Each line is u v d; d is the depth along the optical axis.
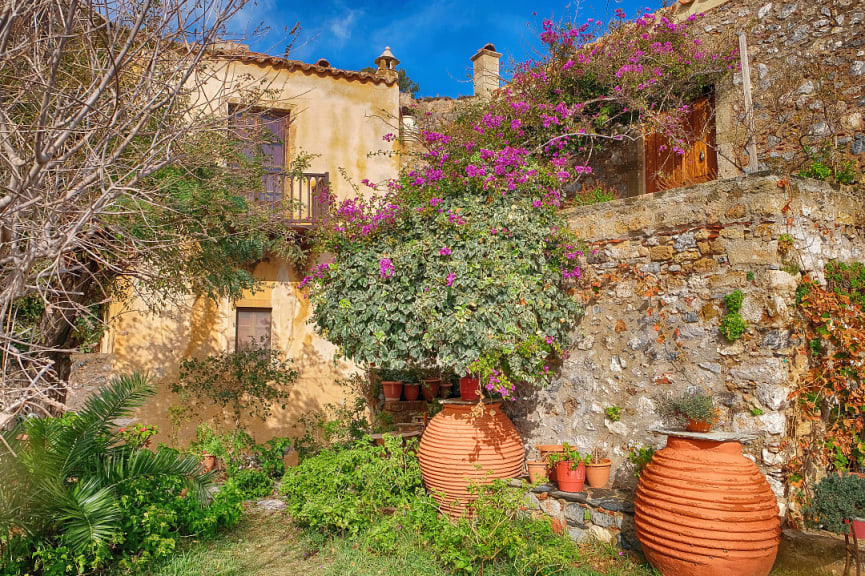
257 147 8.16
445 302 5.55
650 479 4.23
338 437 9.21
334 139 10.75
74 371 8.95
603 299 5.87
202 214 6.97
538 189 6.06
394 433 7.92
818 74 6.80
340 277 6.32
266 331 10.23
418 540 5.27
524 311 5.46
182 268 7.38
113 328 9.29
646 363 5.38
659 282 5.34
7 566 4.26
